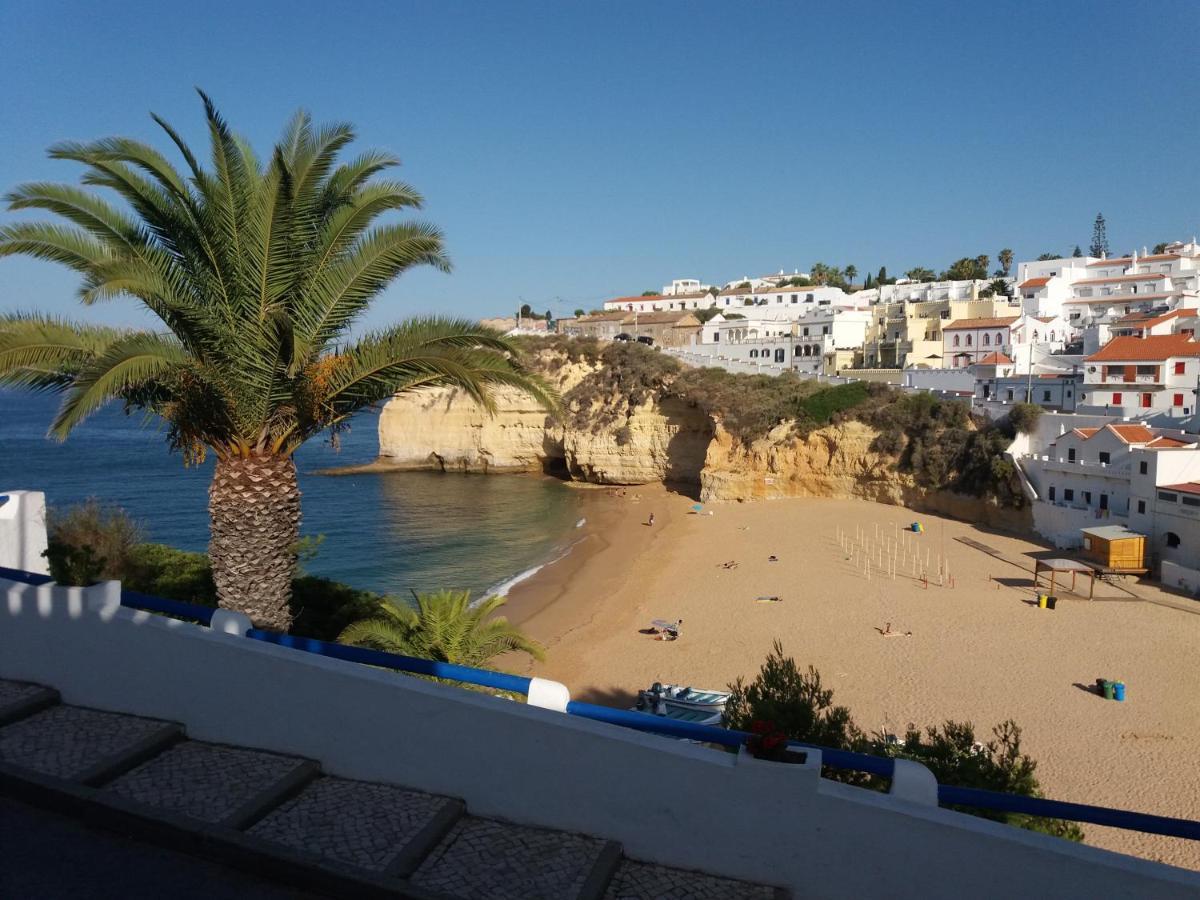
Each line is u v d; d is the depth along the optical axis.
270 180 11.75
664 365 80.44
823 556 47.88
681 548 52.91
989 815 11.46
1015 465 51.88
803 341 97.56
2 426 134.50
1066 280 99.94
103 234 12.10
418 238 12.80
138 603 7.54
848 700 26.88
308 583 21.61
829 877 5.32
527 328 135.38
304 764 6.39
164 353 11.43
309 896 5.08
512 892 5.11
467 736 6.03
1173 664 29.11
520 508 70.69
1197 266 97.06
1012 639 32.28
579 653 33.19
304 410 13.06
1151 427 48.75
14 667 7.58
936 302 93.62
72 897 4.92
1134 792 20.70
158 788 6.00
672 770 5.57
